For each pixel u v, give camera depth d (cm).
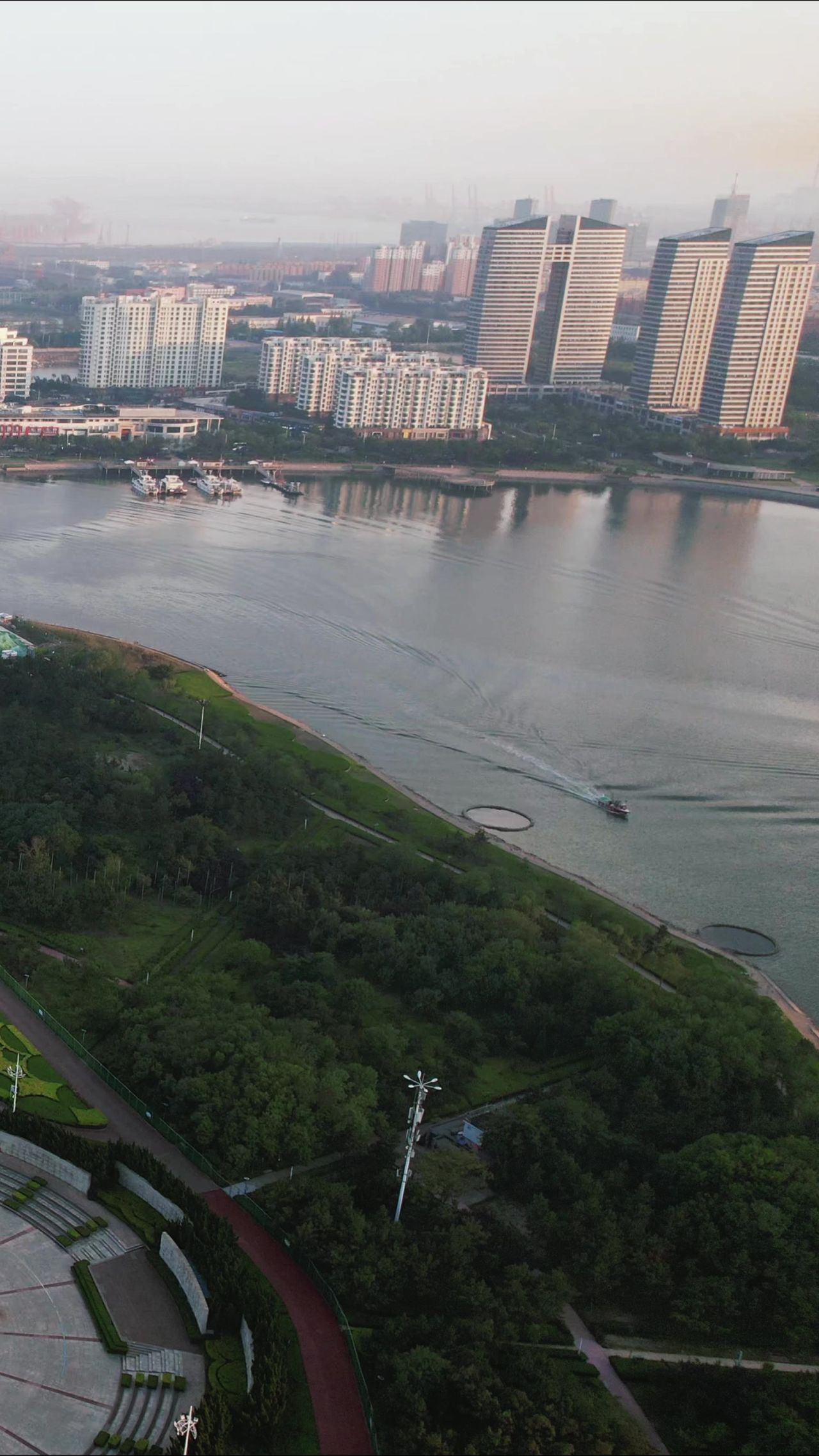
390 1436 18100
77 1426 17550
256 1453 17612
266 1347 18600
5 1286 19788
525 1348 19625
